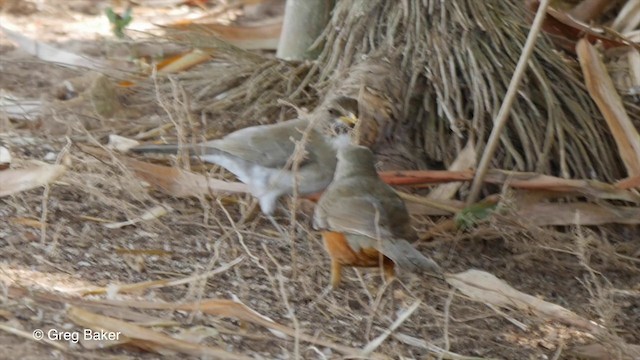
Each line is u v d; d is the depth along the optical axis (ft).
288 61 45.57
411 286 34.65
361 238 30.83
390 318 32.71
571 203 39.78
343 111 38.83
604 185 39.42
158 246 35.37
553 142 41.91
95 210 37.14
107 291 31.32
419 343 31.32
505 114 38.34
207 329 30.22
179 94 44.16
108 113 43.68
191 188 37.99
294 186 34.06
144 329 29.09
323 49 46.29
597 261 38.55
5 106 42.57
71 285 31.81
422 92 42.24
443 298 34.45
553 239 38.14
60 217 36.35
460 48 42.50
